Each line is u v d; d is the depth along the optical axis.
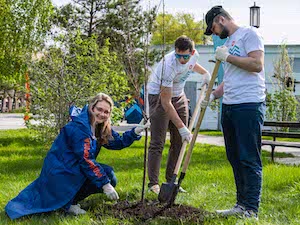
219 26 5.13
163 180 7.73
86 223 4.98
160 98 6.23
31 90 11.38
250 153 5.06
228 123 5.21
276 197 6.39
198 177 8.04
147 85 6.35
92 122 5.40
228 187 7.07
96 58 11.05
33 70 11.23
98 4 18.73
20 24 14.71
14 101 46.47
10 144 14.58
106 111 5.41
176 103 6.57
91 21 18.92
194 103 26.34
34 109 11.55
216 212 5.33
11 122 28.72
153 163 6.55
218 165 9.93
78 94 10.91
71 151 5.30
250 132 5.03
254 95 5.02
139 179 7.71
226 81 5.18
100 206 5.68
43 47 12.06
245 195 5.15
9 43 14.70
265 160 11.34
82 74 10.95
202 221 5.09
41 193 5.29
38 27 14.84
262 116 5.10
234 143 5.29
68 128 5.29
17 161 10.72
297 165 10.51
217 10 5.16
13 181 7.77
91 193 5.55
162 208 5.43
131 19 5.87
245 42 4.99
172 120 6.02
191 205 5.84
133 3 5.71
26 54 12.55
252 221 4.88
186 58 6.08
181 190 6.73
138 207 5.63
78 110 5.55
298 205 5.84
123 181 7.46
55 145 5.36
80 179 5.28
